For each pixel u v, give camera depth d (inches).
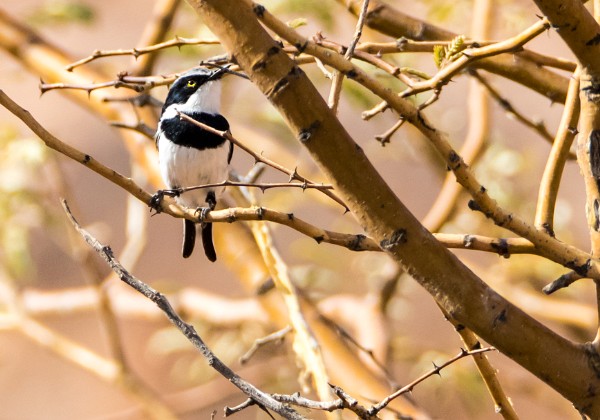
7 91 923.4
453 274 209.3
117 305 561.9
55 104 936.9
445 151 207.8
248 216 224.5
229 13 189.3
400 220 204.4
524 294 527.2
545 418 700.7
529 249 222.7
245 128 577.3
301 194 550.6
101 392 799.1
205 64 256.4
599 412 221.6
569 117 229.1
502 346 214.7
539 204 233.3
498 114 697.6
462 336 226.7
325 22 459.5
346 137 197.9
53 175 525.7
